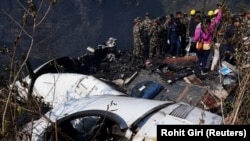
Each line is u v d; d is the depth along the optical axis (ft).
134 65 33.14
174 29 36.09
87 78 20.68
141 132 11.95
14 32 61.82
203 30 26.58
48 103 17.22
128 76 28.76
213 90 20.93
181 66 28.04
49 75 21.72
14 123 8.61
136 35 37.81
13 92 8.91
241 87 9.88
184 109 13.17
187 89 21.61
